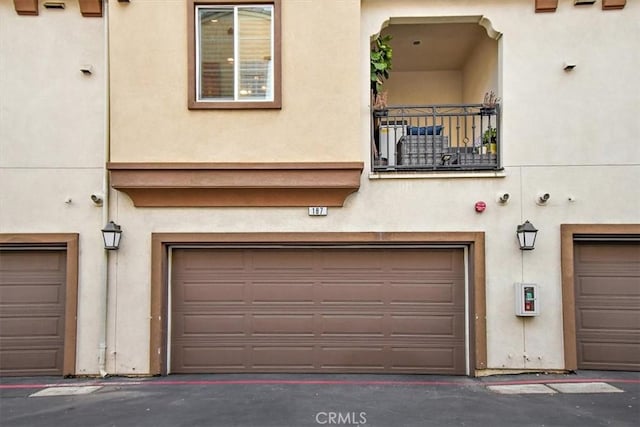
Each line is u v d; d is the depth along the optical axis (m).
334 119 6.41
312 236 6.59
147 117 6.41
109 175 6.64
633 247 6.66
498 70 6.89
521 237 6.37
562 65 6.64
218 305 6.77
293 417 4.96
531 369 6.46
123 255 6.60
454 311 6.70
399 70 9.34
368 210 6.60
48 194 6.68
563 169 6.58
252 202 6.59
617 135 6.58
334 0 6.48
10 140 6.70
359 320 6.73
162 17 6.48
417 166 6.63
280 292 6.77
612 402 5.39
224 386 6.07
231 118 6.44
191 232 6.61
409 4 6.77
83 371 6.55
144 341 6.55
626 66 6.62
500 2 6.71
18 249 6.73
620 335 6.58
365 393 5.77
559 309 6.48
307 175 6.41
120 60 6.45
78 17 6.79
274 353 6.72
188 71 6.46
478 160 6.80
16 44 6.76
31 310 6.75
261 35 6.60
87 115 6.75
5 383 6.32
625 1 6.58
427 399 5.54
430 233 6.56
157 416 5.02
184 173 6.40
